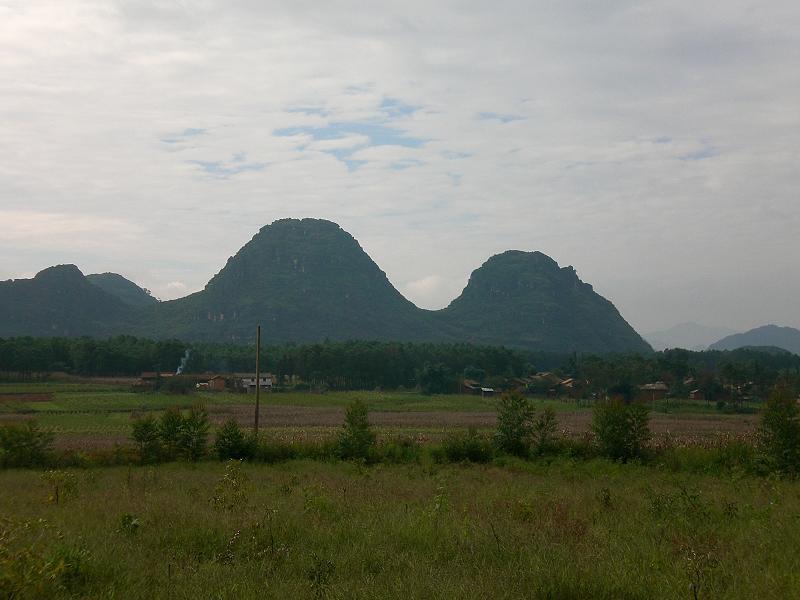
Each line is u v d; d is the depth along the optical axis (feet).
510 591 25.00
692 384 399.24
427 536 34.96
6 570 24.41
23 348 390.01
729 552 32.35
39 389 346.13
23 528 31.45
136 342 511.40
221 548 34.14
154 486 71.10
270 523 36.45
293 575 28.63
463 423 239.91
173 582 26.78
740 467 94.02
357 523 39.06
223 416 260.62
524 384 464.24
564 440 120.26
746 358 588.91
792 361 588.09
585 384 417.49
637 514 45.03
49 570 25.72
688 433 192.95
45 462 108.68
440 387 448.65
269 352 542.98
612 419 110.52
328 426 219.61
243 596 24.86
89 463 109.70
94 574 27.68
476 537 34.32
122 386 382.01
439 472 93.35
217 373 492.95
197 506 48.73
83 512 46.75
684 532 38.14
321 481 76.23
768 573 26.84
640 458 107.34
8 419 225.56
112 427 208.74
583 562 28.78
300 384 466.29
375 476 87.51
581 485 75.51
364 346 510.17
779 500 53.62
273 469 103.71
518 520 42.29
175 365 466.29
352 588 25.54
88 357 422.82
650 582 26.35
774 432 91.35
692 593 24.29
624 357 552.82
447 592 24.29
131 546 33.55
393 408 326.65
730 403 350.02
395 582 26.07
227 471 72.79
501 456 115.34
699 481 81.25
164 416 121.49
